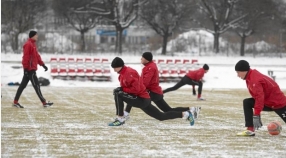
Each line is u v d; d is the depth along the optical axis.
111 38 155.88
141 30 160.12
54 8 133.25
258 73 23.95
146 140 23.81
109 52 125.12
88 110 38.47
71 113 36.09
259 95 23.56
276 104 24.00
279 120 33.28
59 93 59.72
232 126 29.33
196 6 137.25
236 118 33.78
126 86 27.08
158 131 26.97
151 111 27.44
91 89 69.12
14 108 39.22
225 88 76.06
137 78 26.78
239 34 132.00
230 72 93.94
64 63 85.62
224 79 90.44
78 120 31.75
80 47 127.81
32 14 131.00
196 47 139.62
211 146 22.25
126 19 126.69
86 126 28.83
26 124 29.50
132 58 113.12
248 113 25.41
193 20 135.38
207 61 113.75
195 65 89.56
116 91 27.88
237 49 139.38
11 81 79.88
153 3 128.62
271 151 21.06
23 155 19.88
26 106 41.19
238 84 87.00
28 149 21.22
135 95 27.11
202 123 30.81
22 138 24.22
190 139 24.22
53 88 70.69
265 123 31.47
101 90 66.88
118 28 125.81
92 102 46.56
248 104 25.38
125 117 29.31
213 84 87.06
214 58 117.75
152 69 29.00
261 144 22.86
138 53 127.44
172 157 19.61
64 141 23.39
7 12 119.62
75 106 41.97
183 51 135.75
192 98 53.78
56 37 127.88
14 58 104.31
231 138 24.64
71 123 30.16
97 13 127.38
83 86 78.56
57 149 21.27
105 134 25.70
